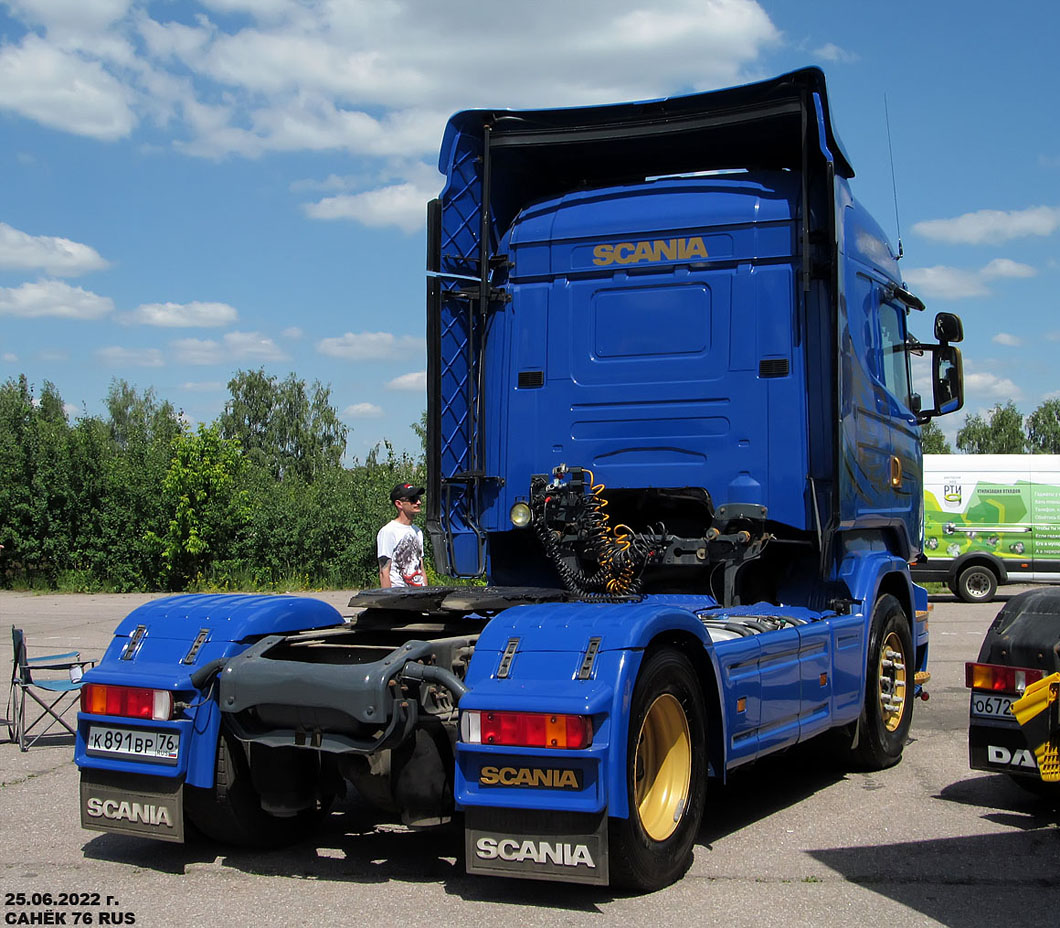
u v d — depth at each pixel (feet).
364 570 96.53
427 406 22.50
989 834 18.62
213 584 94.43
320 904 15.11
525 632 15.29
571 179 25.44
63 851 17.85
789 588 22.93
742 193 22.12
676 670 15.92
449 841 18.47
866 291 23.99
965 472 80.28
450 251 23.07
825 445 21.30
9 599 84.89
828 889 15.62
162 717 16.14
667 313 22.16
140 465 97.09
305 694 15.30
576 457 22.53
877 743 23.48
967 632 55.21
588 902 15.07
